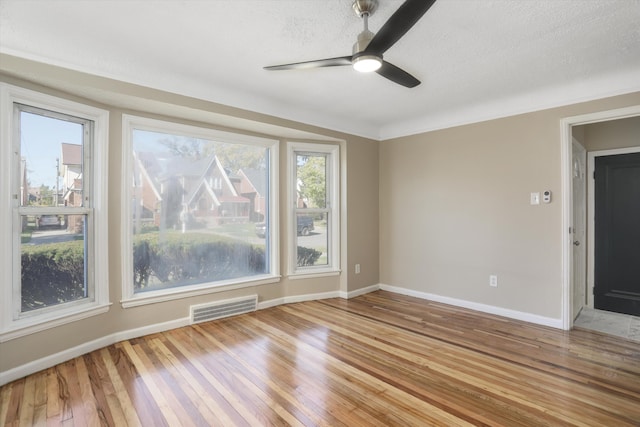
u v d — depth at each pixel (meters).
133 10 1.89
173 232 3.27
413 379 2.22
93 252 2.74
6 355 2.18
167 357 2.56
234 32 2.13
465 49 2.35
